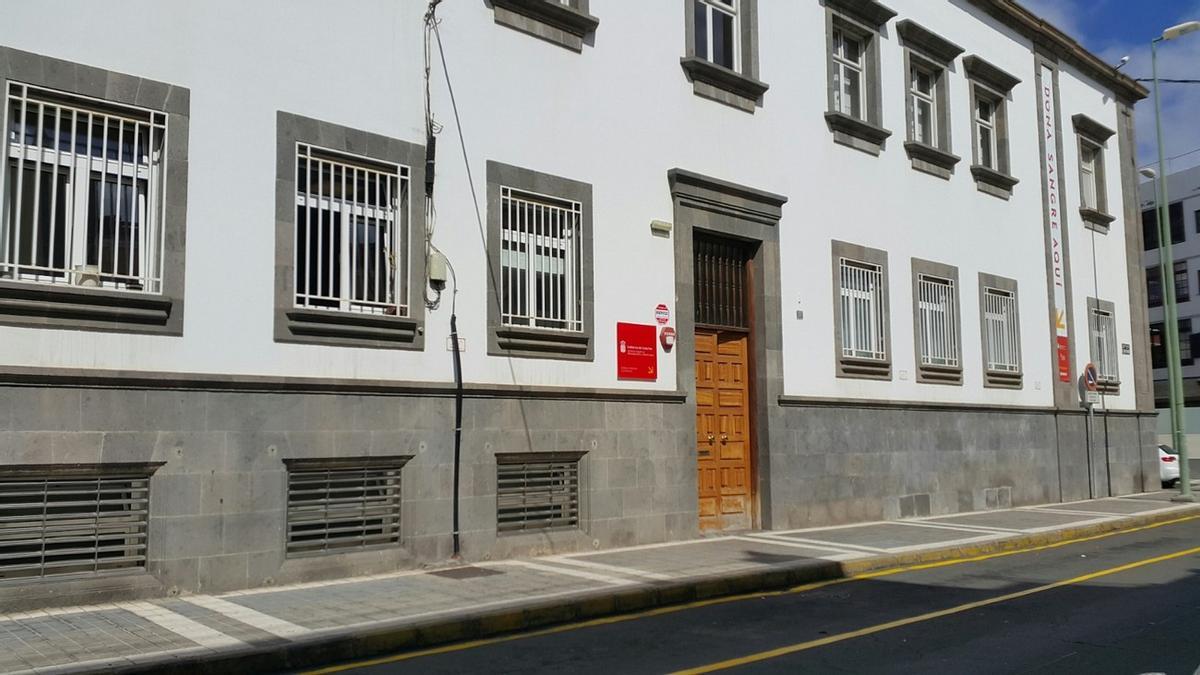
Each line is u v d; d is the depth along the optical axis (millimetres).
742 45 15453
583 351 12531
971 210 20016
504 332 11695
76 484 8680
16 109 8656
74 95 8820
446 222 11320
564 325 12547
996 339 20312
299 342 10000
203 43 9625
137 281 9188
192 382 9188
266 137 9969
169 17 9430
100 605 8570
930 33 18859
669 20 14273
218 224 9562
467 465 11188
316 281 10336
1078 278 23094
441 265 11125
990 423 19500
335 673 6961
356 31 10758
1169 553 13391
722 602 9836
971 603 9664
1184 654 7371
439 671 6973
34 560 8484
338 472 10273
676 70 14281
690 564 11188
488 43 11969
